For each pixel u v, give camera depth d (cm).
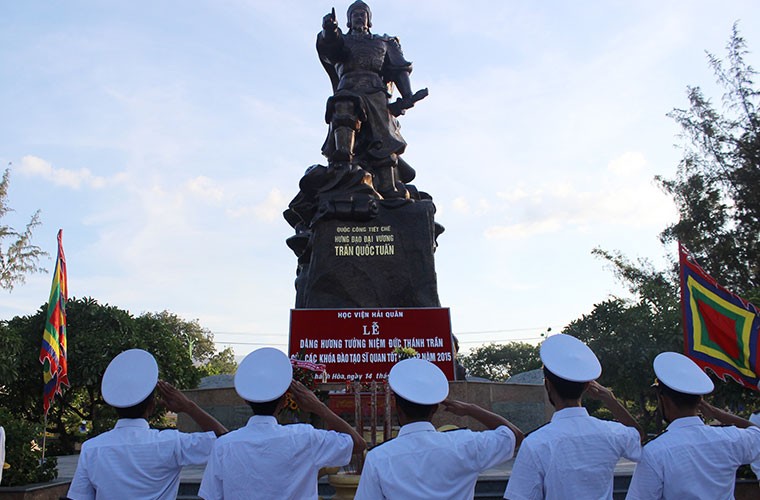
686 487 368
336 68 1515
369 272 1282
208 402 1230
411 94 1492
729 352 827
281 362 378
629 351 2739
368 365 1122
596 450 352
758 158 2795
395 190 1406
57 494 898
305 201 1392
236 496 350
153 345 2408
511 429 360
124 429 379
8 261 2591
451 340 1150
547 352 377
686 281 861
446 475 332
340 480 602
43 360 1010
